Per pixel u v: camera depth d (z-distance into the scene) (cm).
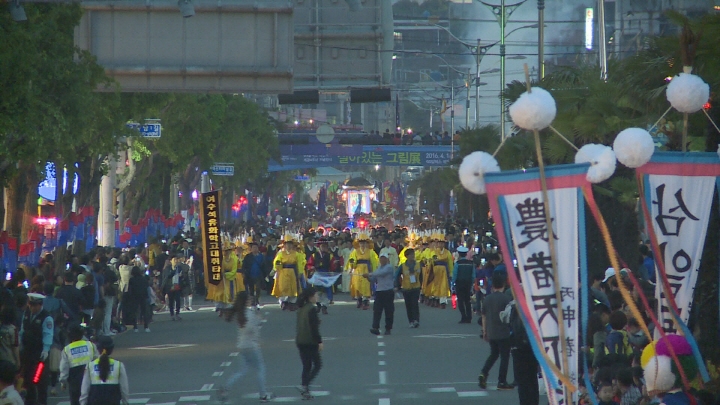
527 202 3484
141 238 17438
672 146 7362
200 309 13725
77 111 9038
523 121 3375
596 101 9312
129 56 9794
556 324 3469
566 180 3497
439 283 13312
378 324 10306
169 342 10000
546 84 11306
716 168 3694
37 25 8631
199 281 15750
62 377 5722
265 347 9425
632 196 9812
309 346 6706
